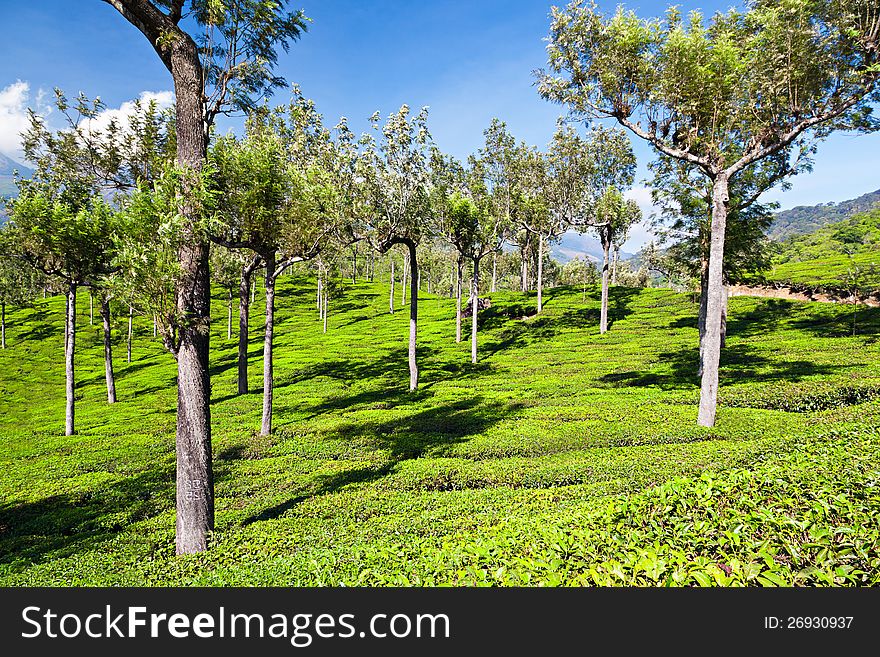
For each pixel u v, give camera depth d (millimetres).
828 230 126688
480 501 11219
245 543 9930
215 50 11367
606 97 17828
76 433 23516
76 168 21172
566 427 17484
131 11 10367
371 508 11477
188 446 10469
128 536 11469
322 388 30641
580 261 107000
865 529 5152
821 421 14391
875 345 28188
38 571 9414
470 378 30641
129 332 49594
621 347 37219
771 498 6859
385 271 110562
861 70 14852
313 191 18859
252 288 70500
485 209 36469
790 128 16797
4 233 22234
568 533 6867
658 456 13086
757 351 30516
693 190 26047
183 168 10414
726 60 15648
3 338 51562
